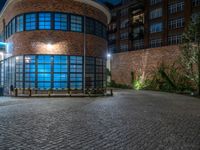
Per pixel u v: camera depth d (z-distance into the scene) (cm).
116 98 2095
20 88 2178
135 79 4166
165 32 4322
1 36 2917
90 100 1836
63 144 636
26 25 2169
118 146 623
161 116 1111
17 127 839
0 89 2297
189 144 645
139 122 954
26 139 683
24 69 2161
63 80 2175
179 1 4116
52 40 2139
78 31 2248
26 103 1580
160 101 1870
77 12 2238
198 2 3791
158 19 4522
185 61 2862
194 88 3003
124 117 1068
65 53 2172
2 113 1144
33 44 2134
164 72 3528
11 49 2375
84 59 2245
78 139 689
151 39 4672
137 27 5119
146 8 4775
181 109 1379
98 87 2447
